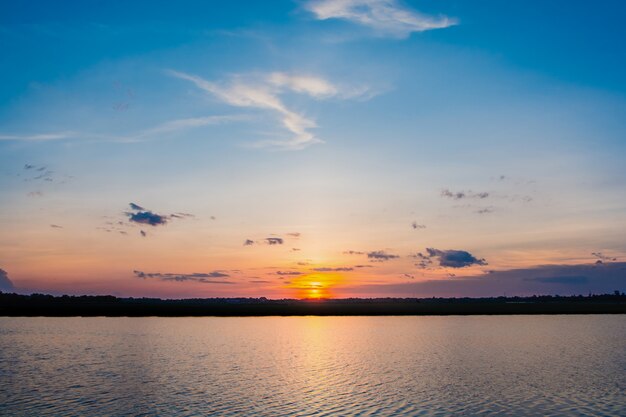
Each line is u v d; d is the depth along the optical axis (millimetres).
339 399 41750
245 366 61500
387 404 39875
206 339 97938
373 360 67062
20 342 90312
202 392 44781
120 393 44312
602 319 167250
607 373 55250
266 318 184375
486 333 111375
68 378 52125
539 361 65438
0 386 47656
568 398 42062
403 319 175125
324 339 98875
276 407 38938
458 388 46438
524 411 37656
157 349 79875
